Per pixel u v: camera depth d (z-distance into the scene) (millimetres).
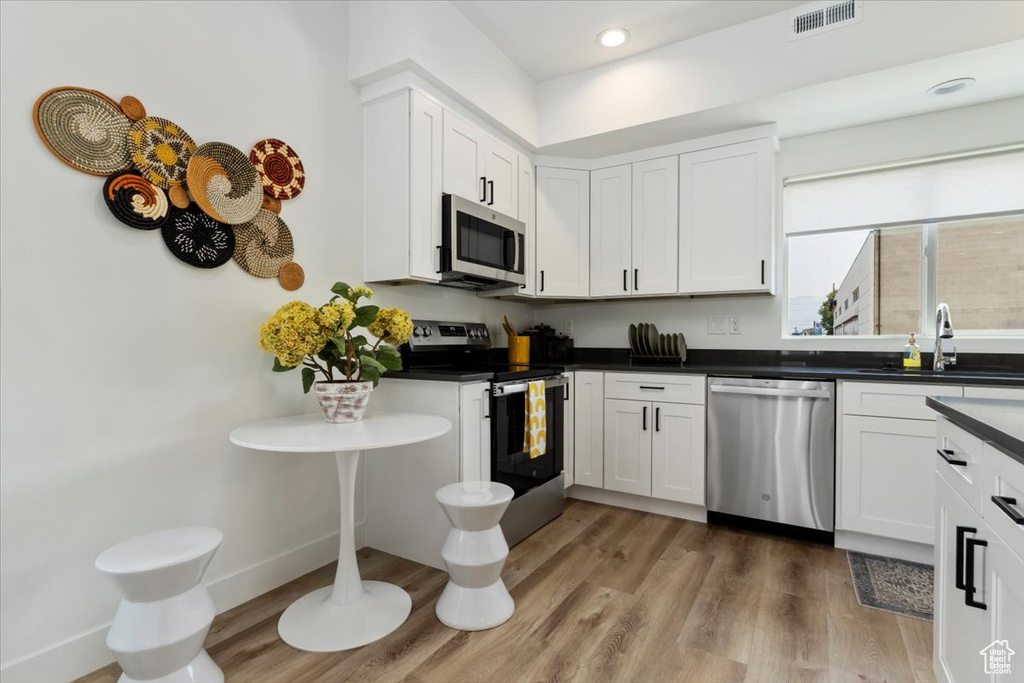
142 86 1604
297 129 2094
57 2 1423
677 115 2604
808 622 1702
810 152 2867
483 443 2221
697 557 2230
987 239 2539
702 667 1471
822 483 2320
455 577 1749
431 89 2338
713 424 2586
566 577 2045
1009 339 2418
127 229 1574
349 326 1830
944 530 1262
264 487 1974
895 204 2713
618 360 3510
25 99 1363
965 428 1035
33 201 1378
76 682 1436
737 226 2770
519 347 3164
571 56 2752
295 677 1438
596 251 3225
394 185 2283
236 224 1857
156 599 1270
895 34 2121
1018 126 2412
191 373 1740
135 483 1592
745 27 2438
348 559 1798
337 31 2277
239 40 1889
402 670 1469
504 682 1415
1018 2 1927
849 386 2252
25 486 1364
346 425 1736
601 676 1435
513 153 2924
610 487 2898
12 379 1343
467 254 2482
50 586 1408
